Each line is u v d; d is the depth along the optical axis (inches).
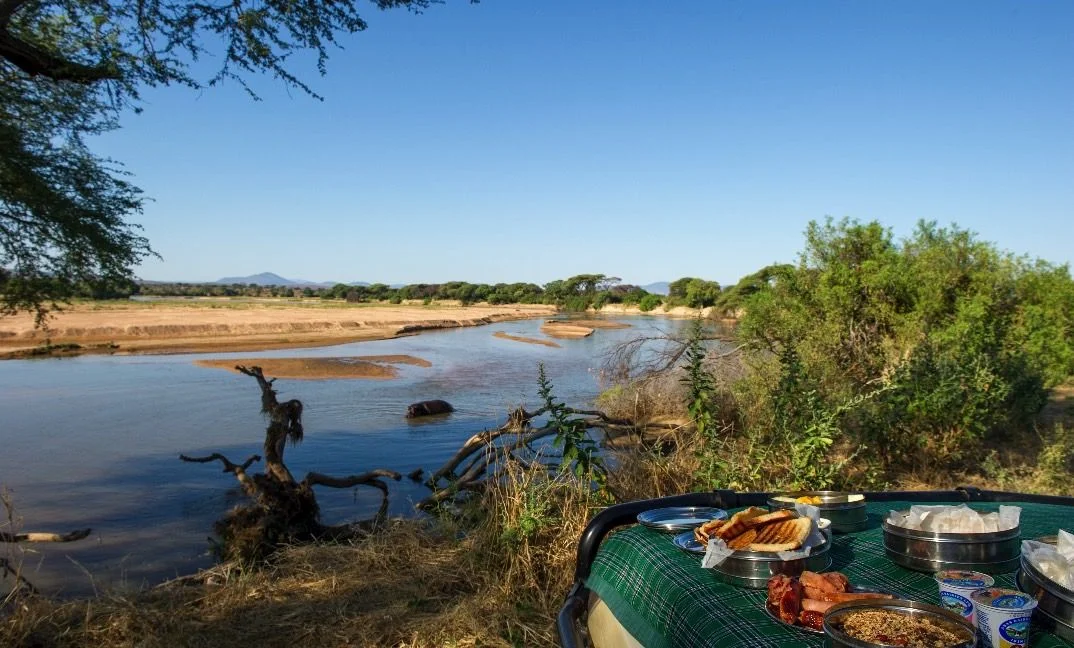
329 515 380.5
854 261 541.3
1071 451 349.1
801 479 265.9
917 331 455.2
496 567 225.5
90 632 197.5
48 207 385.4
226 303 4968.0
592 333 2269.9
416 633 185.9
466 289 5895.7
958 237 553.3
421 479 465.4
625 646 91.0
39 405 847.7
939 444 341.1
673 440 365.1
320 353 1574.8
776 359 433.1
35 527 380.5
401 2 358.3
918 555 85.6
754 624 75.7
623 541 105.0
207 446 613.0
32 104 382.6
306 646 186.2
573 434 243.0
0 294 414.0
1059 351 539.2
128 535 364.5
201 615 209.6
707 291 3444.9
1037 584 71.6
